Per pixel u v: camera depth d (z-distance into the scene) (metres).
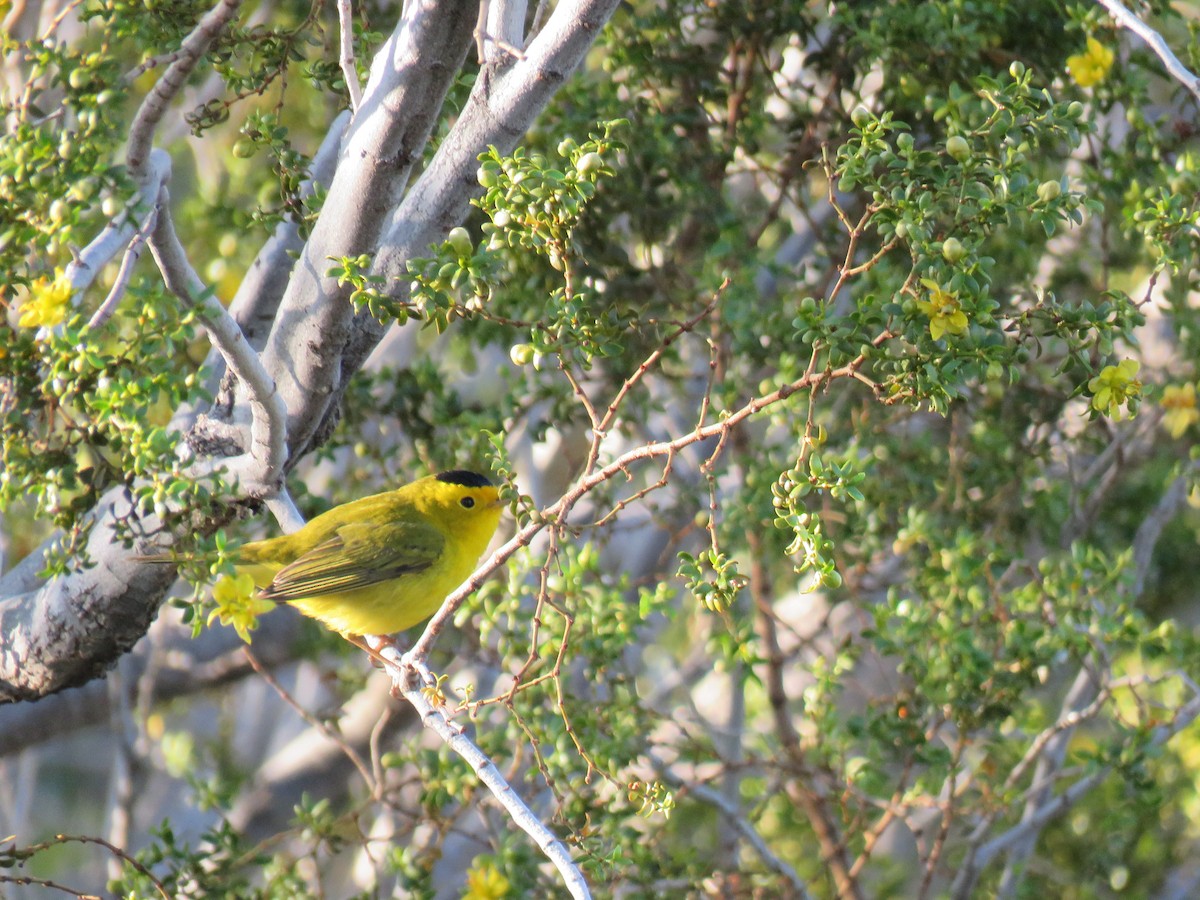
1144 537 14.33
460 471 11.34
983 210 7.32
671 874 11.91
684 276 13.30
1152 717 12.08
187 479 8.08
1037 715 13.41
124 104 8.55
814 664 12.61
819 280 13.77
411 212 9.42
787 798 14.70
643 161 12.73
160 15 9.89
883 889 15.33
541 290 12.77
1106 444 14.32
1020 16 12.42
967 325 7.15
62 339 7.92
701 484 13.34
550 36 8.81
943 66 12.22
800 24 12.73
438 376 13.74
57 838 9.24
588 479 7.63
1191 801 14.21
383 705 18.31
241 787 18.02
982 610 11.99
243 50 10.85
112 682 16.25
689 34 13.30
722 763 12.21
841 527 12.94
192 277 8.45
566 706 11.10
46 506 8.99
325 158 10.98
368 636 10.95
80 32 13.81
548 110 12.70
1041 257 13.59
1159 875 15.06
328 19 13.05
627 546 17.89
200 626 7.92
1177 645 11.54
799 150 13.20
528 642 11.25
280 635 17.36
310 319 9.29
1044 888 14.61
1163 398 12.58
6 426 8.81
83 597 10.18
